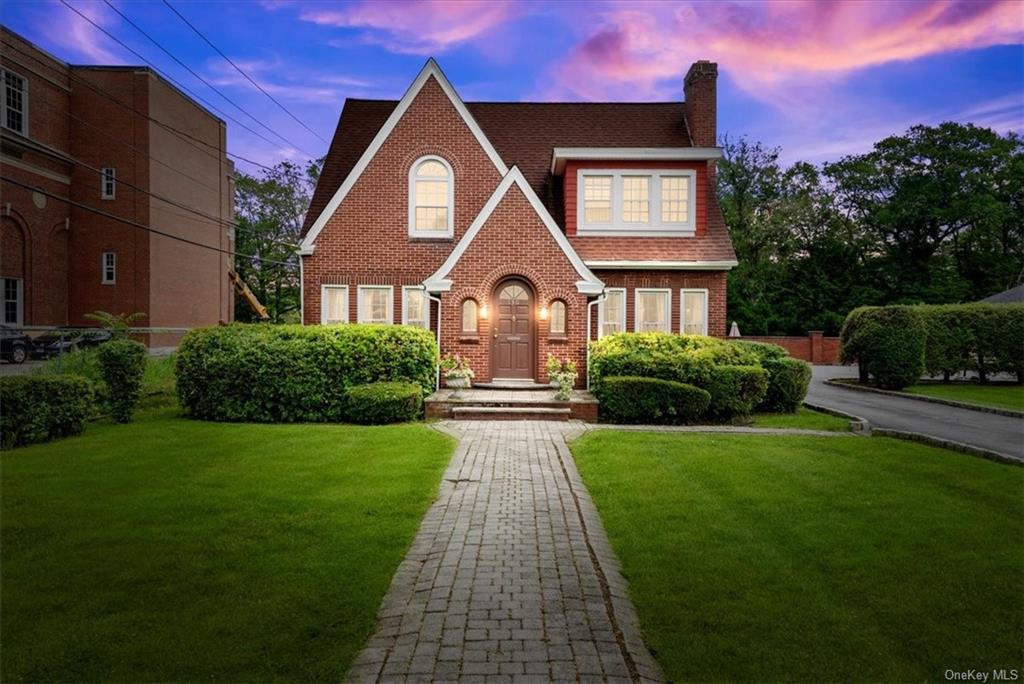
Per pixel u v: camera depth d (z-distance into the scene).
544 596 4.77
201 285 37.94
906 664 4.04
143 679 3.64
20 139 28.92
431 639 4.10
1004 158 43.12
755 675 3.88
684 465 9.20
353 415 12.72
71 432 11.18
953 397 18.33
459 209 18.11
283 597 4.71
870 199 46.75
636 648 4.10
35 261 30.38
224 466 8.77
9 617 4.36
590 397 13.83
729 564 5.57
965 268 45.62
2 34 28.27
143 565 5.27
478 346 15.45
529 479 8.33
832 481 8.41
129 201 32.47
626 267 18.23
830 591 5.10
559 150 18.14
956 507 7.33
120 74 32.31
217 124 39.88
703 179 18.61
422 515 6.81
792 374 15.01
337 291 18.14
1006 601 4.93
